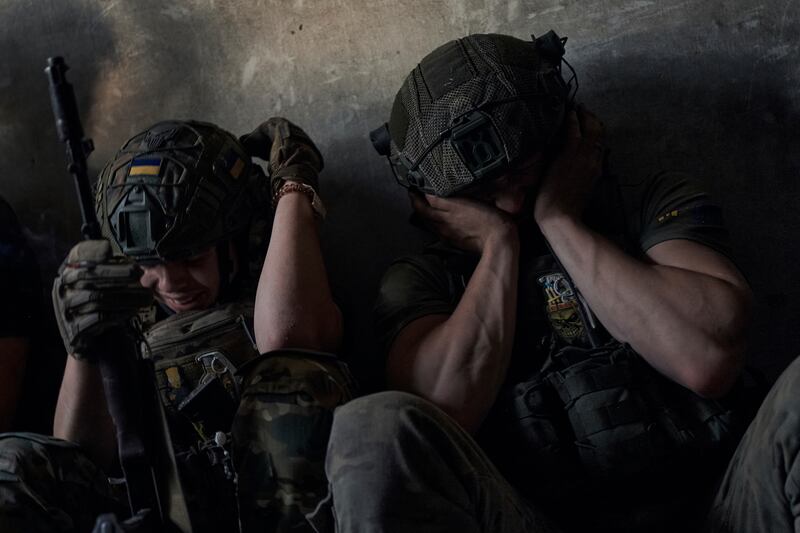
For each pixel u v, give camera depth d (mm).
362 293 2246
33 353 1994
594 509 1643
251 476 1479
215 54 2295
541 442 1642
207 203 1796
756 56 2064
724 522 1459
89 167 2354
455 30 2178
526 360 1778
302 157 1933
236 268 1900
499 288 1735
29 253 1995
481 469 1348
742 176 2082
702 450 1605
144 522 1363
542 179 1807
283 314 1702
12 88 2365
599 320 1730
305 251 1773
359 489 1262
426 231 1963
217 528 1696
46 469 1449
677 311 1630
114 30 2330
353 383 1636
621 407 1618
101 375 1485
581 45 2131
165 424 1407
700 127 2092
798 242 2068
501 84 1729
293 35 2258
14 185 2375
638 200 1853
